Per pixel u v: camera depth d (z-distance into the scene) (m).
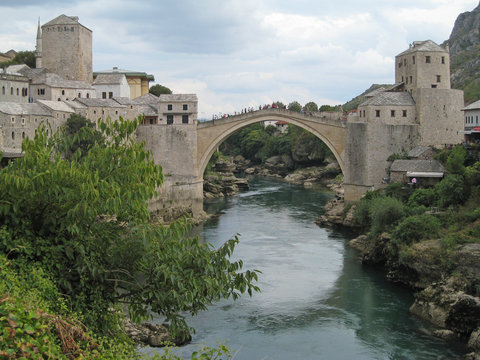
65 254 22.77
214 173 128.75
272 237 71.62
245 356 35.50
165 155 90.94
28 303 17.11
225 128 89.62
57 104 96.62
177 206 86.88
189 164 90.38
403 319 42.34
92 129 24.91
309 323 41.50
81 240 22.69
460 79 166.00
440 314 41.03
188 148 90.19
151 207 81.44
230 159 186.25
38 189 21.72
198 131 90.00
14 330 14.05
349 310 44.28
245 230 76.56
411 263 49.41
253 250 64.12
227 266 23.08
